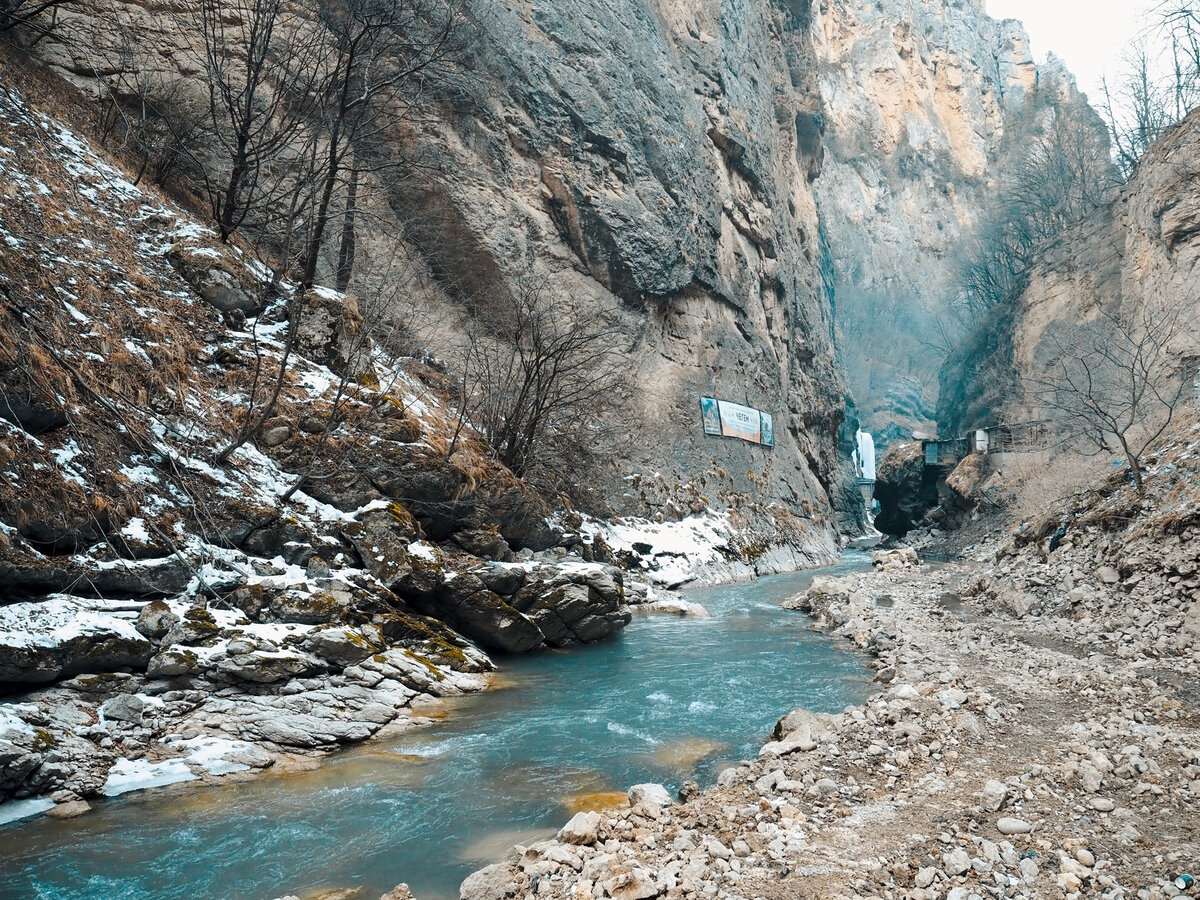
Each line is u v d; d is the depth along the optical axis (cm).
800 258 4906
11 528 778
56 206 1227
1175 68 3934
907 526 5091
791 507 3594
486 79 2441
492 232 2381
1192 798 543
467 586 1184
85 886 482
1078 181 5619
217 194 1573
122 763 656
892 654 1148
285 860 520
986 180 11300
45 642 708
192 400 1122
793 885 432
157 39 1880
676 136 3231
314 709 802
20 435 843
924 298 10062
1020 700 814
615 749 760
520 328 1873
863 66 11138
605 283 2811
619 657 1240
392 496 1243
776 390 3825
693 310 3250
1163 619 1077
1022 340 4147
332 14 1884
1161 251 2977
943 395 6638
